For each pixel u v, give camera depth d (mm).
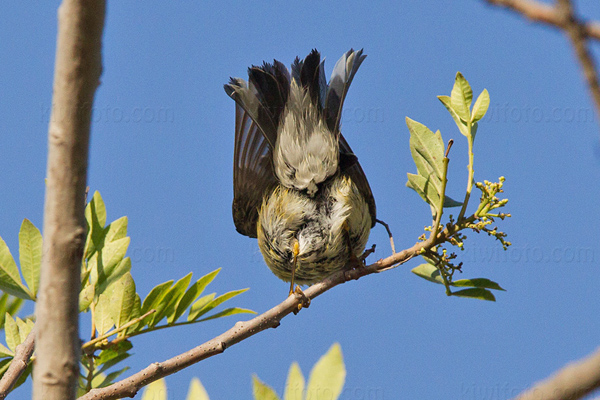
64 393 4211
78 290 4250
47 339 4215
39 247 6215
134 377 6242
